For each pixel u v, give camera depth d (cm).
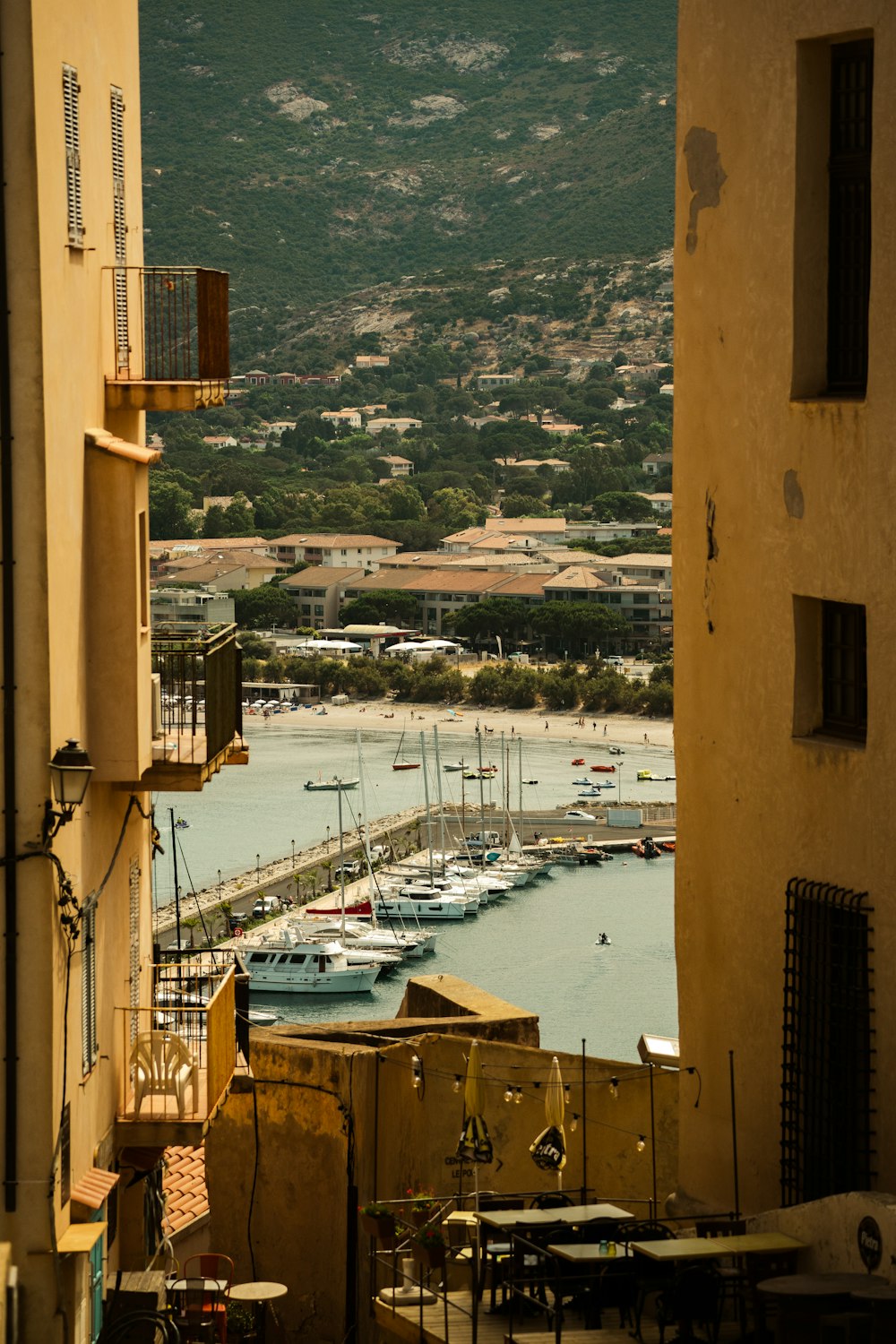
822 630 2123
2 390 1916
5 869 1944
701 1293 1886
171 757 2316
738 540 2219
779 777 2155
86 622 2134
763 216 2152
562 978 13262
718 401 2253
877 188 1953
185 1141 2344
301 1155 2683
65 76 2042
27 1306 1955
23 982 1947
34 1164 1956
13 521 1927
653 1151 2650
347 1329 2633
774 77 2123
